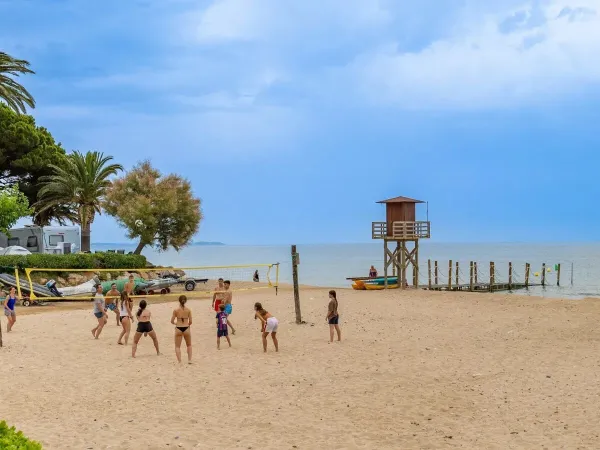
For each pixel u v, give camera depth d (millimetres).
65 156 55469
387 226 40219
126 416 10812
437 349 17297
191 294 37562
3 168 54031
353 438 9539
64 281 39000
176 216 48344
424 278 76938
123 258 42844
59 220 58000
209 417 10742
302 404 11578
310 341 18703
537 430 9758
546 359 15727
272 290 38688
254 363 15398
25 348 17547
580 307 27750
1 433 5492
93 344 18281
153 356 16375
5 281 34281
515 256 154000
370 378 13703
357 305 28469
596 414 10547
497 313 25750
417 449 8984
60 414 10914
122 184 48125
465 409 11141
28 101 43938
